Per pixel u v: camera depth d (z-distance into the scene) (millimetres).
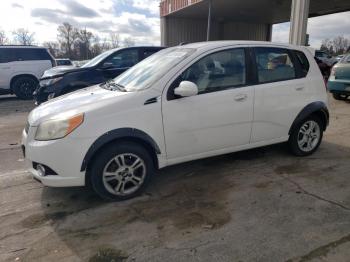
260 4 17453
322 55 19672
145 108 3350
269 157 4672
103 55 8008
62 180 3160
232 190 3656
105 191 3336
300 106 4398
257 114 4055
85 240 2768
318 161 4500
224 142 3918
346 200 3377
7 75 11594
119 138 3307
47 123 3182
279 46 4297
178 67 3576
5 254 2594
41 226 2998
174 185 3820
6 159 4891
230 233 2816
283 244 2646
